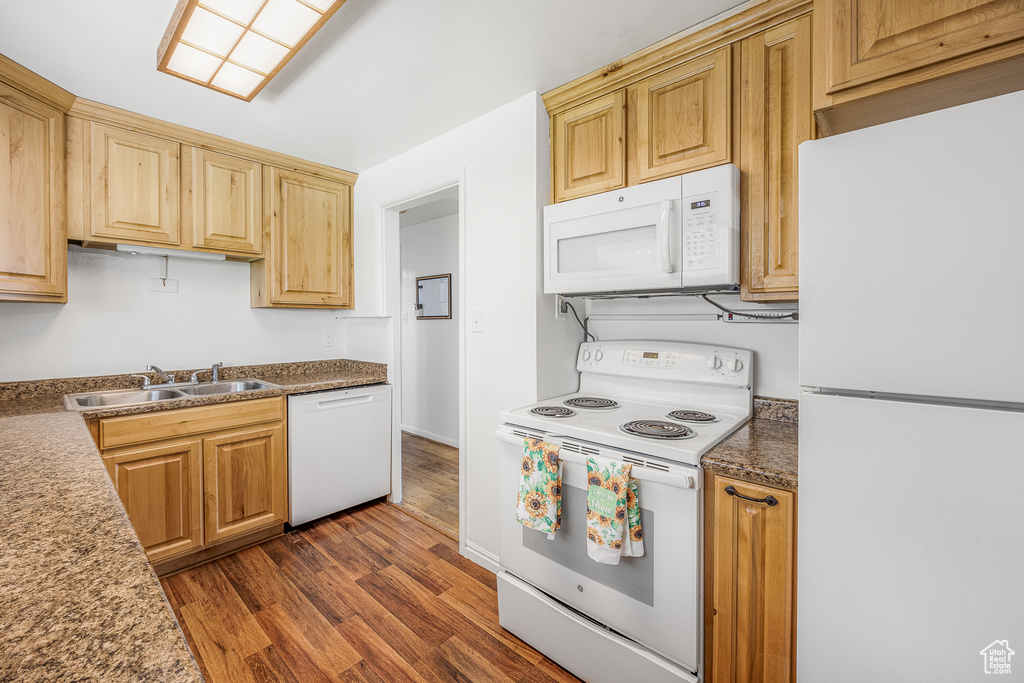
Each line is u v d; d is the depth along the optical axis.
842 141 0.90
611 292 1.81
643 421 1.57
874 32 0.93
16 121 1.69
